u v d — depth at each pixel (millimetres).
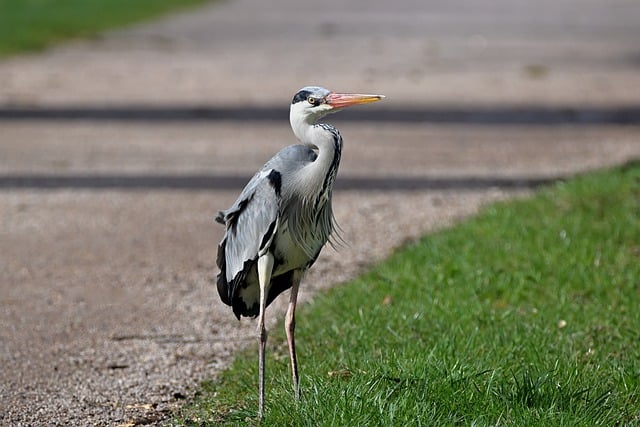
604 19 44000
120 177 17578
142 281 12602
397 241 13906
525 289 11156
